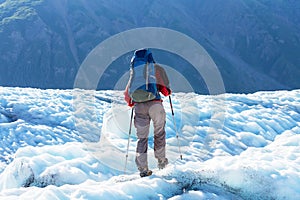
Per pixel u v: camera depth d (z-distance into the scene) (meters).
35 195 3.90
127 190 4.22
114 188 4.24
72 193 4.04
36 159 5.50
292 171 4.74
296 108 11.86
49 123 9.92
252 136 8.80
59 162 5.76
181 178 4.65
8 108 10.72
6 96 11.88
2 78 178.12
